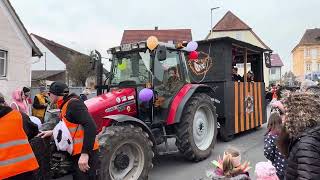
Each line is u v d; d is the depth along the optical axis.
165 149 7.22
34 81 39.94
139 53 7.06
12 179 3.33
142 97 6.39
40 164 4.06
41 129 5.23
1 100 3.37
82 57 39.59
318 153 2.24
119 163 5.61
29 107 9.80
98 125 5.97
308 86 3.29
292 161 2.36
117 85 7.22
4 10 15.95
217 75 9.38
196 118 7.54
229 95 9.34
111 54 7.48
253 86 10.67
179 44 7.47
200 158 7.40
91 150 4.11
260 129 11.34
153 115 6.86
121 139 5.49
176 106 7.01
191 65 9.74
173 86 7.23
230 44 9.48
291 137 2.44
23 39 17.12
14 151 3.33
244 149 8.45
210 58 9.51
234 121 9.51
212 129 7.88
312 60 91.19
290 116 2.42
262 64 11.47
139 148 5.79
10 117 3.36
